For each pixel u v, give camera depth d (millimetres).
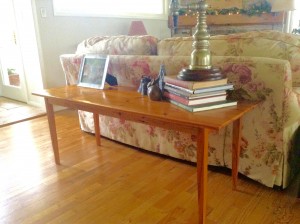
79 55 2076
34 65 3248
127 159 1938
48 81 3230
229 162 1613
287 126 1350
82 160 1942
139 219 1296
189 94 1163
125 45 1863
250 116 1423
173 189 1540
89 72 1841
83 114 2422
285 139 1375
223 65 1380
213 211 1329
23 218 1327
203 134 1048
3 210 1393
